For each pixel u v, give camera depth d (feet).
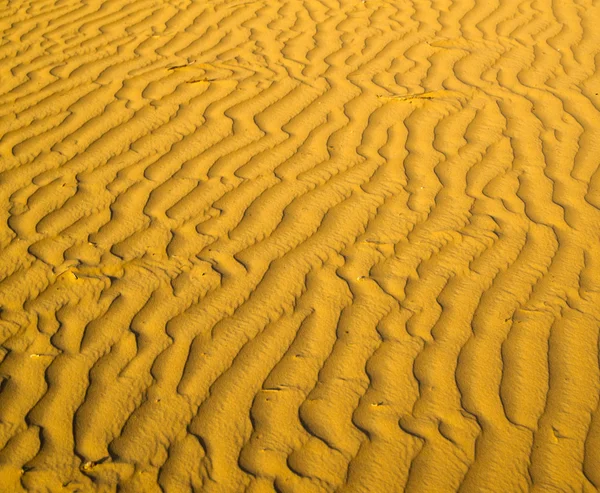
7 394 9.09
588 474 8.05
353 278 11.07
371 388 9.17
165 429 8.66
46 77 18.29
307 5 22.45
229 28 20.95
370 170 13.91
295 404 8.96
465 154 14.37
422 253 11.59
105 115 16.22
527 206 12.69
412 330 10.05
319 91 17.03
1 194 13.28
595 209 12.55
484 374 9.32
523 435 8.50
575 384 9.14
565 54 18.65
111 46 20.04
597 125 15.26
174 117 16.06
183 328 10.14
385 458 8.29
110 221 12.44
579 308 10.33
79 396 9.08
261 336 10.00
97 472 8.14
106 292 10.80
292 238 12.00
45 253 11.62
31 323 10.21
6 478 8.07
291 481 8.05
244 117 15.98
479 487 7.96
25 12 22.84
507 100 16.39
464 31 20.25
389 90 16.97
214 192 13.26
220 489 7.97
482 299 10.58
